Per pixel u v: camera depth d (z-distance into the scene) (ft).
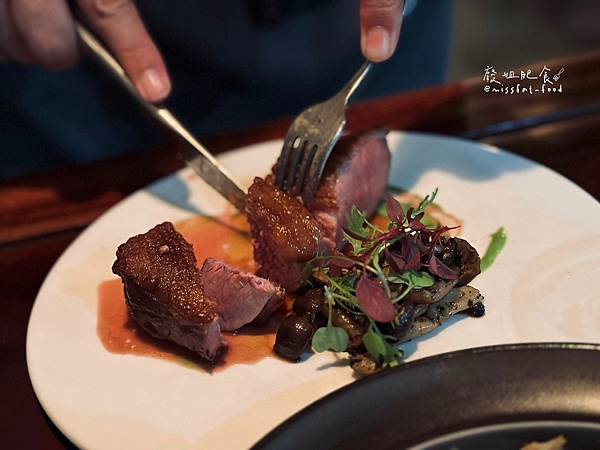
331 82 2.18
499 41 3.45
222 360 1.20
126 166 1.77
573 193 1.45
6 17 1.67
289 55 2.09
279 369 1.17
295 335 1.16
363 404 0.99
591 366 1.01
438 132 1.77
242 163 1.69
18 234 1.60
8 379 1.25
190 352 1.22
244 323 1.25
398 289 1.16
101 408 1.12
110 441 1.07
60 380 1.17
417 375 1.02
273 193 1.34
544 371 1.01
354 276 1.19
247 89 2.15
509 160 1.57
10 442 1.14
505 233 1.38
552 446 0.97
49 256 1.53
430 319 1.19
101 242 1.48
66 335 1.26
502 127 1.75
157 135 2.17
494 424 0.98
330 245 1.31
